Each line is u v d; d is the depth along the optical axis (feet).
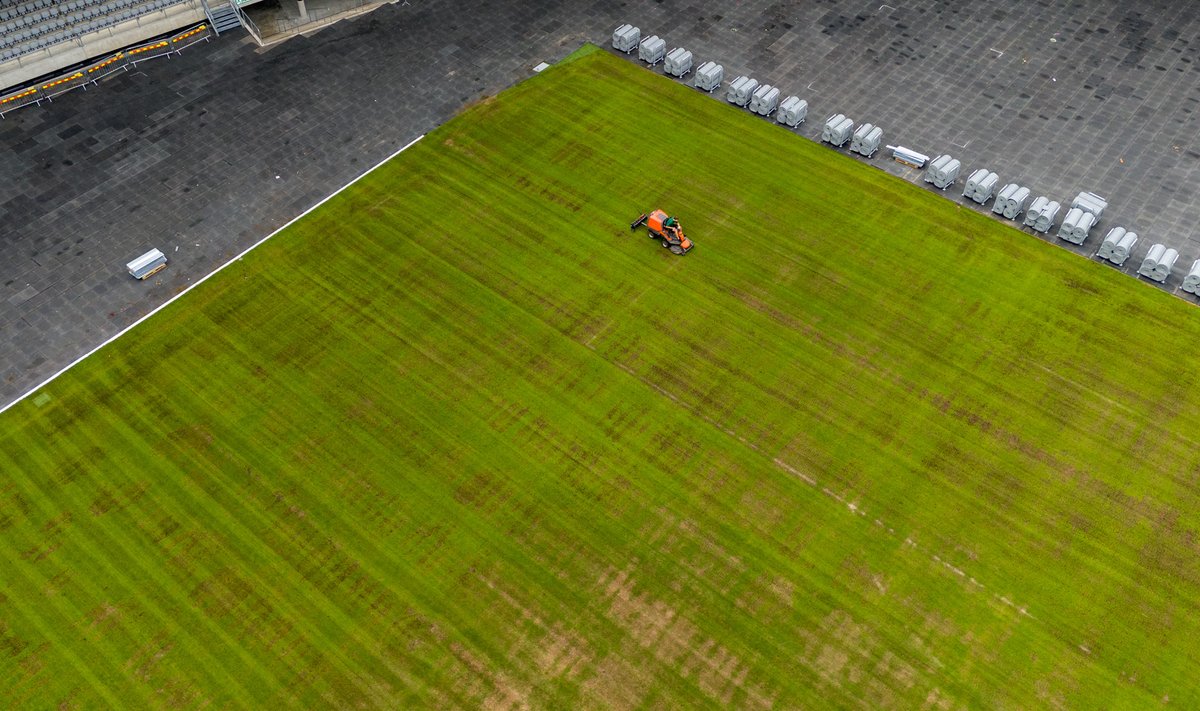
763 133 220.64
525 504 155.84
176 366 174.29
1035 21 249.96
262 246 195.42
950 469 159.74
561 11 253.44
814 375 173.17
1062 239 195.62
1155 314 182.09
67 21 234.99
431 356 175.94
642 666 138.31
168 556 149.38
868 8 254.47
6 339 178.40
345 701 135.13
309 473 159.33
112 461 160.66
